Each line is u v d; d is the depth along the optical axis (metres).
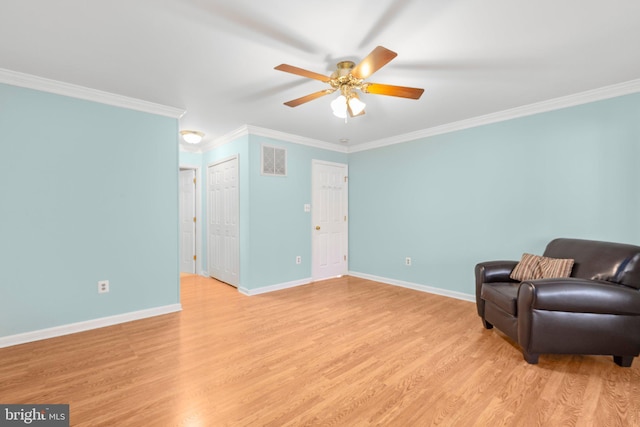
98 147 2.89
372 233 4.88
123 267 3.03
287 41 2.00
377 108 3.27
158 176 3.25
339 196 5.16
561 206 3.05
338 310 3.37
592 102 2.85
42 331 2.61
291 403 1.74
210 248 5.16
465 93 2.88
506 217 3.42
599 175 2.83
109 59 2.23
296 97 2.96
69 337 2.65
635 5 1.65
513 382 1.95
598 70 2.42
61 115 2.70
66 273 2.73
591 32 1.91
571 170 2.98
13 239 2.50
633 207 2.66
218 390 1.86
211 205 5.09
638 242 2.64
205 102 3.10
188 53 2.15
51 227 2.66
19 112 2.52
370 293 4.08
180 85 2.69
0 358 2.26
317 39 1.97
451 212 3.89
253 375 2.03
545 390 1.86
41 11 1.68
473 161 3.68
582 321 2.07
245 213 4.09
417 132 4.18
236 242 4.35
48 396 1.79
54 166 2.67
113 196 2.98
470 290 3.72
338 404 1.73
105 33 1.91
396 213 4.52
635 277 2.11
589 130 2.88
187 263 5.57
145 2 1.61
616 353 2.07
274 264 4.29
